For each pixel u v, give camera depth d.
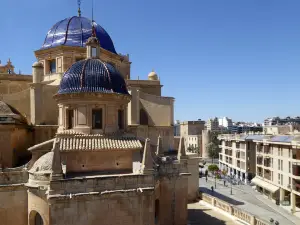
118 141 26.27
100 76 27.27
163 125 49.88
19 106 40.09
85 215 21.50
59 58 44.31
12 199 25.02
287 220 58.94
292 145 64.69
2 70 56.78
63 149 23.73
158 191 27.48
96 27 47.56
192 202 44.84
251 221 31.44
